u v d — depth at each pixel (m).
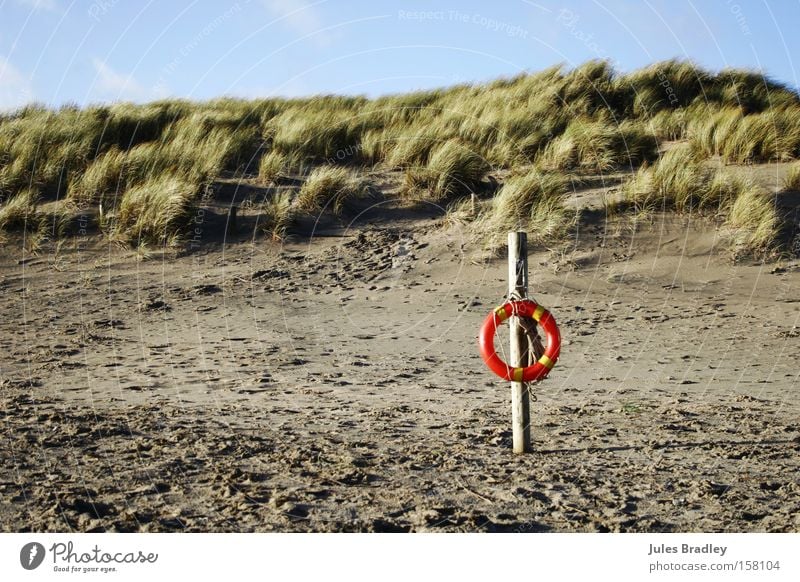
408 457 5.09
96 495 4.37
